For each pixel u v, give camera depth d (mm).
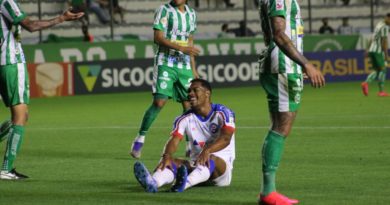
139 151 20766
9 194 15234
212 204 13789
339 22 60312
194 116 15359
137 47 48844
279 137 13328
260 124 28922
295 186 15680
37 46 46188
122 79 48125
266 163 13281
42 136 26625
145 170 14531
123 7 56312
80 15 17828
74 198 14672
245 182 16188
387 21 41719
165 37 21234
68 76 46688
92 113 35656
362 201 13945
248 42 51688
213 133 15359
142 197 14562
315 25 59812
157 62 21234
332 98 41375
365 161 19172
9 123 18172
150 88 49000
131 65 48375
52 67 46156
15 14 17078
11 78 17281
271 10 13117
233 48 51156
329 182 16125
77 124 30734
